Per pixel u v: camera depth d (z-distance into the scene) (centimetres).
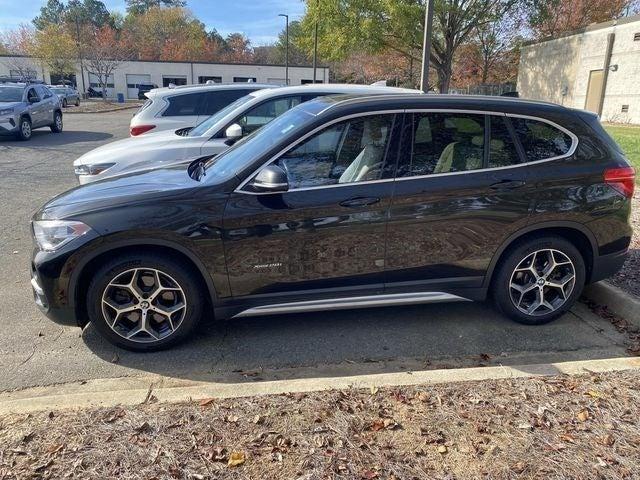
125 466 240
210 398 293
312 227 363
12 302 460
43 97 1847
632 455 249
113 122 2478
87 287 366
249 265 363
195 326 377
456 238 383
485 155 386
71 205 359
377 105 376
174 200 353
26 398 314
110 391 323
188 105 850
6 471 237
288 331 410
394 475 236
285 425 269
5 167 1159
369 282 383
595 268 413
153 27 8025
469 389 302
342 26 2614
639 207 718
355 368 360
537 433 265
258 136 423
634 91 2362
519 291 407
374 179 371
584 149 398
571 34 2842
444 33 2650
